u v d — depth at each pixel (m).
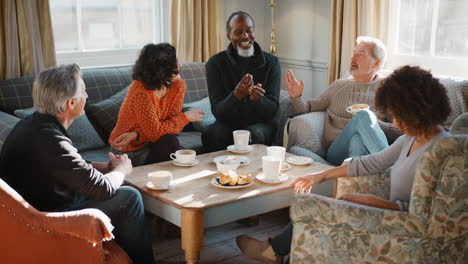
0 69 3.54
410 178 1.94
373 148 2.80
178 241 2.89
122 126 3.00
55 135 2.06
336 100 3.44
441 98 1.83
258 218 3.12
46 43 3.68
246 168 2.65
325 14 4.38
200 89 4.02
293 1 4.66
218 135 3.39
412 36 3.82
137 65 2.93
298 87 3.49
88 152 3.25
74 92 2.12
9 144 2.11
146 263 2.33
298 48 4.70
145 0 4.34
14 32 3.53
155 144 2.98
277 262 2.30
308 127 3.33
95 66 4.12
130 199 2.22
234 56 3.59
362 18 3.82
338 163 3.10
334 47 4.07
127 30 4.29
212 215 2.21
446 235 1.71
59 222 1.84
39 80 2.09
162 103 3.05
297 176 2.55
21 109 3.31
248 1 4.82
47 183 2.09
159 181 2.32
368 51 3.29
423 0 3.72
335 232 1.82
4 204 1.76
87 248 1.94
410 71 1.84
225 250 2.79
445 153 1.64
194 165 2.70
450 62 3.60
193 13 4.30
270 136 3.55
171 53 2.95
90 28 4.09
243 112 3.50
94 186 2.10
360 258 1.81
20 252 1.84
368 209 1.77
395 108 1.84
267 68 3.62
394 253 1.76
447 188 1.66
